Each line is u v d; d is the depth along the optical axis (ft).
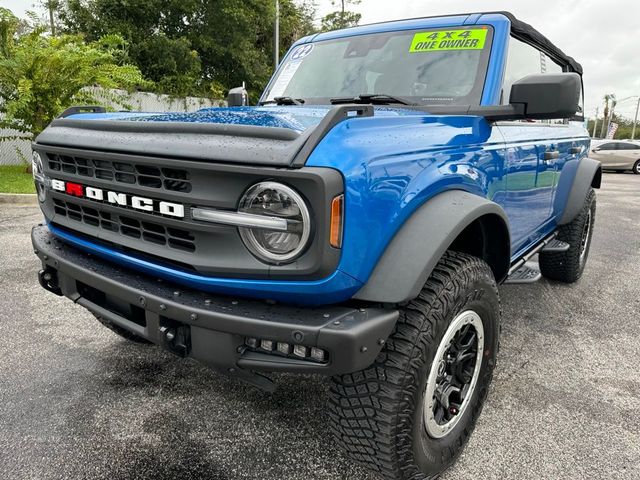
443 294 5.96
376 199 5.29
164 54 58.85
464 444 7.08
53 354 10.00
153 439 7.48
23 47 31.63
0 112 33.60
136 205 5.94
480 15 9.41
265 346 5.29
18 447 7.18
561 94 7.02
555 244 13.70
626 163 67.97
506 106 7.65
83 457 7.03
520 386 9.23
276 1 65.62
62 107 32.68
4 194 26.61
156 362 9.80
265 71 70.90
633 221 28.30
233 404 8.45
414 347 5.64
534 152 9.78
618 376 9.70
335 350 4.93
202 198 5.30
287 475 6.79
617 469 7.00
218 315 5.24
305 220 4.90
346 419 5.79
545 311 13.24
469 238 7.73
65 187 7.04
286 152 4.95
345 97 9.76
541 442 7.59
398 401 5.58
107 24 58.03
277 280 5.19
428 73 9.14
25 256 16.61
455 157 6.77
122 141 6.08
